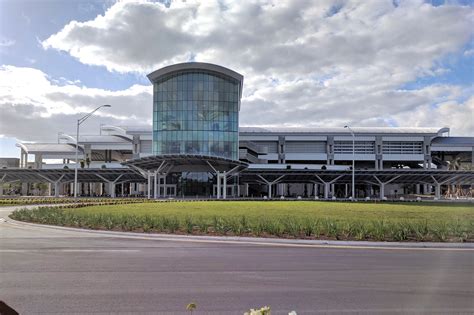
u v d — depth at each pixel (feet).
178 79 256.32
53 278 31.73
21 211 96.99
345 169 257.34
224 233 62.54
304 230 62.75
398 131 340.80
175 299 25.91
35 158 342.85
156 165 211.82
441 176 234.79
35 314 22.88
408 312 23.50
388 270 35.68
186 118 254.27
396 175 234.99
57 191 253.24
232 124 258.57
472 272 34.91
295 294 27.22
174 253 45.29
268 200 199.00
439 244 53.36
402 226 61.00
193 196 242.99
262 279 31.76
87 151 342.44
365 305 24.80
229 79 259.60
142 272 34.24
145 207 127.65
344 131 340.80
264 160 335.26
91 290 28.02
